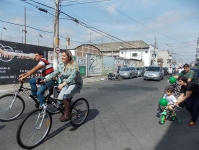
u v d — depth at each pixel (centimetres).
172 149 317
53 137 353
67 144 325
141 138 360
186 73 659
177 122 468
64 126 413
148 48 4841
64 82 347
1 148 301
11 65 1087
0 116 426
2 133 362
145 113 544
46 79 371
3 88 921
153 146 326
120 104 656
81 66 1791
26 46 1174
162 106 483
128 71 1938
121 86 1198
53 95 402
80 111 418
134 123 450
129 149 313
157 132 395
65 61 356
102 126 422
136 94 883
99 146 320
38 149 305
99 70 2125
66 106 366
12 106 434
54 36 1197
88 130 394
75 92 379
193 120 435
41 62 424
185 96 427
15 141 329
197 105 429
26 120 304
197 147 327
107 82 1475
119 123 446
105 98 764
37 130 324
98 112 542
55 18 1180
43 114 330
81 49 2909
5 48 1048
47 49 1335
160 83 1458
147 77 1695
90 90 991
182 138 365
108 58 2322
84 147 315
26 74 423
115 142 338
